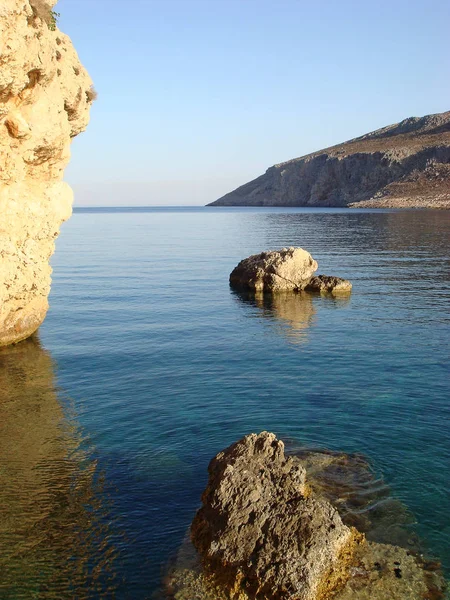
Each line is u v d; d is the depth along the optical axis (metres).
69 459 11.13
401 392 14.54
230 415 13.17
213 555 7.98
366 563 7.99
